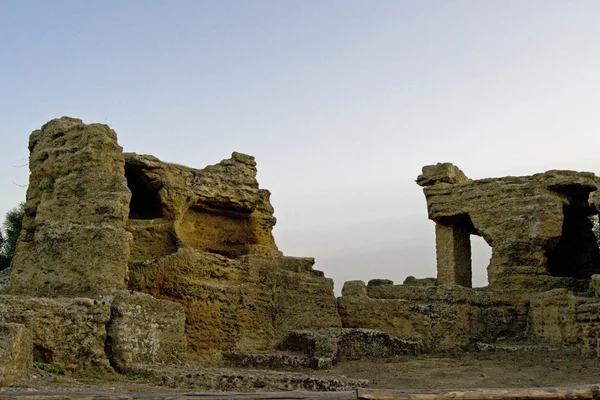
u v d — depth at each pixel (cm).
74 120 2602
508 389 1352
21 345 1605
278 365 2470
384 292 3416
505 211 3725
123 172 2444
